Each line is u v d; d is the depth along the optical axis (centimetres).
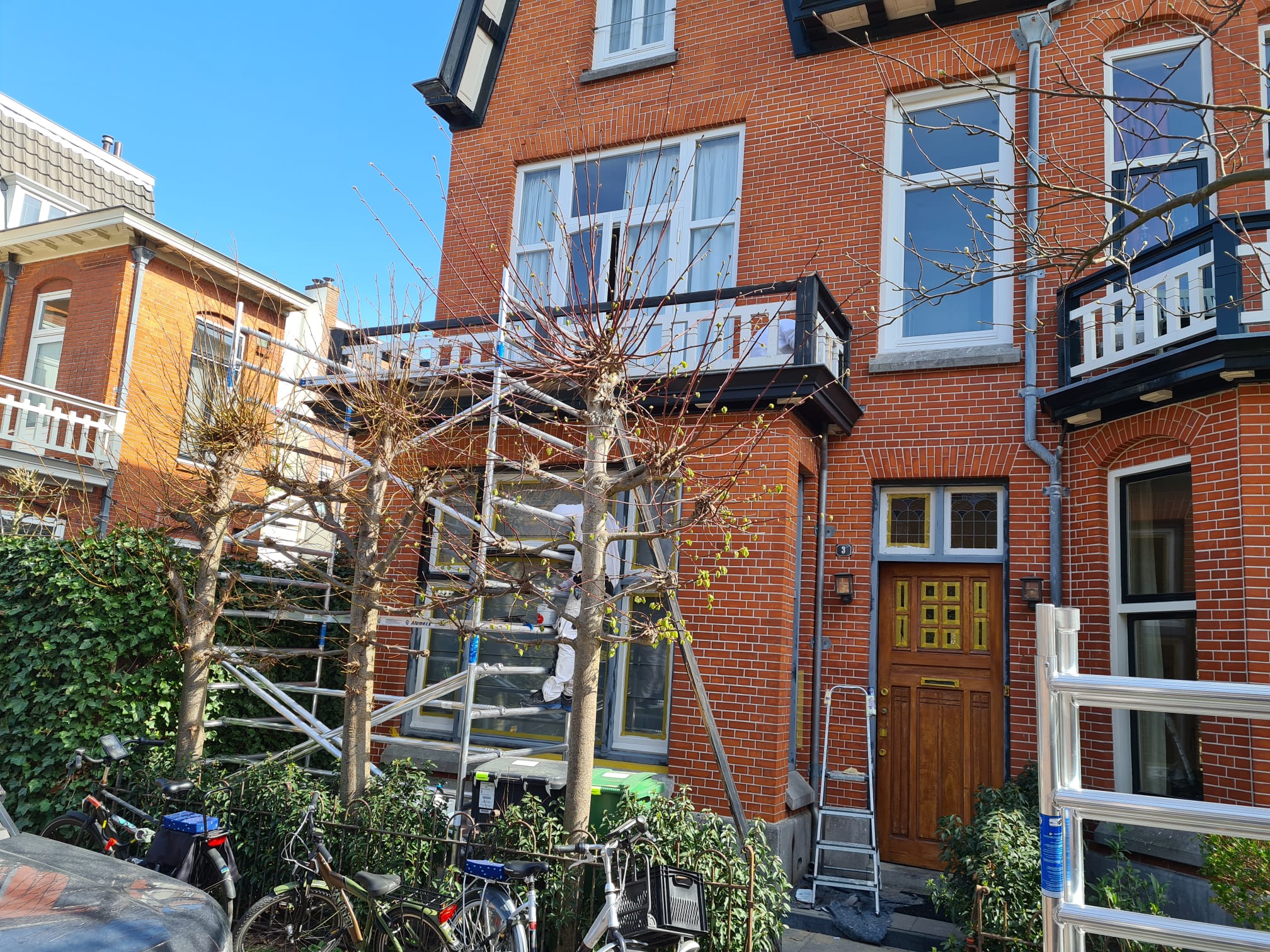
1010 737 774
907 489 866
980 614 820
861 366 884
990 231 864
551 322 627
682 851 525
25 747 743
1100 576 739
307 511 973
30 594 772
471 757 738
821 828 755
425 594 672
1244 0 475
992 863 534
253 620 899
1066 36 855
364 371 768
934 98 920
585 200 1061
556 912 520
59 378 1474
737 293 793
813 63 966
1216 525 630
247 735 887
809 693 842
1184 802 208
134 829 617
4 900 309
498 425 802
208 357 904
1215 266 619
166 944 300
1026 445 809
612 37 1098
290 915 573
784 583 754
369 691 695
